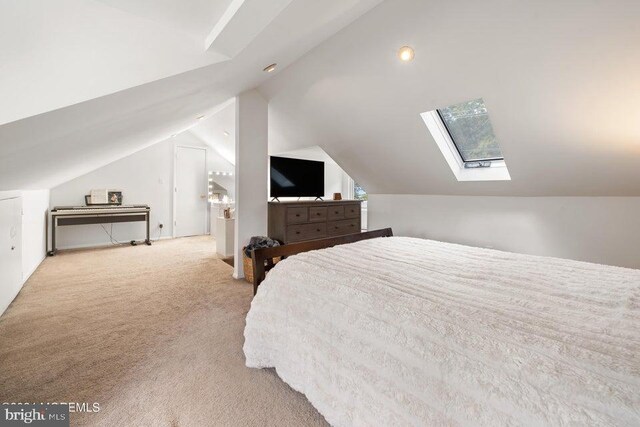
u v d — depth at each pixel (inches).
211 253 191.6
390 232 113.7
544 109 89.4
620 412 26.8
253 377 65.9
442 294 49.6
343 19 84.8
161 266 159.3
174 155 251.9
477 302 46.2
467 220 146.4
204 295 117.1
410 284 54.2
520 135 101.3
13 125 41.3
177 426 52.1
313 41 95.1
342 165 177.9
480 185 133.4
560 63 76.4
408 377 40.5
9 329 86.9
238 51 66.5
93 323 91.6
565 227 118.8
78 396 59.1
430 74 96.3
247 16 52.0
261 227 146.3
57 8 43.1
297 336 57.3
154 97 70.4
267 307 65.3
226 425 52.5
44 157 77.5
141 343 80.1
